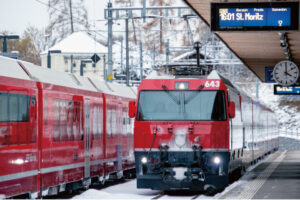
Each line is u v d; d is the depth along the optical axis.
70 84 45.56
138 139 45.56
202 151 44.94
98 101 51.47
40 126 38.44
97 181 53.00
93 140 49.75
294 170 68.06
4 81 33.53
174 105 45.78
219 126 45.28
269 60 87.56
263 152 91.19
